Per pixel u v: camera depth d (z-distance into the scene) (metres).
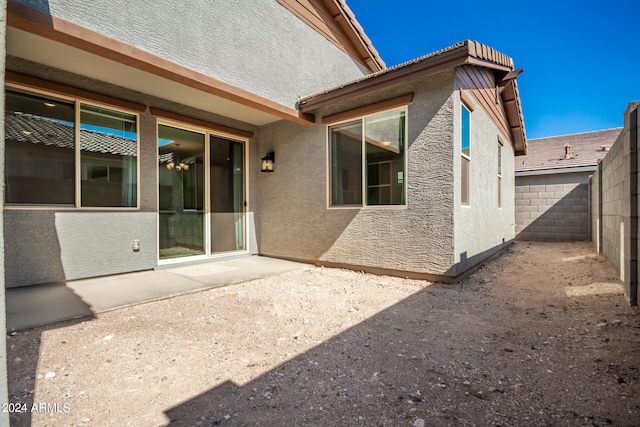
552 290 4.08
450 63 4.04
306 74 6.02
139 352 2.38
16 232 3.87
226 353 2.38
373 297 3.84
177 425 1.57
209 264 5.79
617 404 1.67
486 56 4.38
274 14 5.30
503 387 1.88
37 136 4.02
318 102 5.40
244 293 4.00
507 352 2.35
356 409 1.70
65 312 3.06
